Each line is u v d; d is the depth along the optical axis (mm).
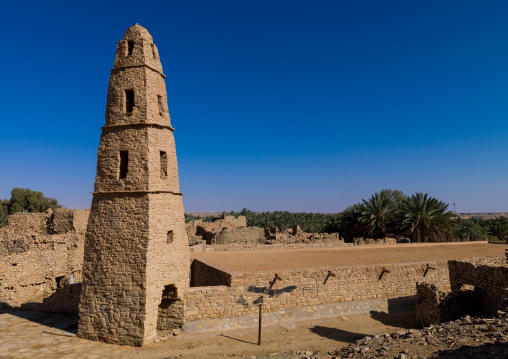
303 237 42312
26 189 78625
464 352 9086
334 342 15469
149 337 16188
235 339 16266
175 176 19406
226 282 18969
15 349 15055
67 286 21047
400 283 22438
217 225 46938
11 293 23609
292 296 19609
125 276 16531
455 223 46531
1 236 30969
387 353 10461
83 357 14383
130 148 17703
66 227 36094
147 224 16719
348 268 21203
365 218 48375
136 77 18250
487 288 16219
